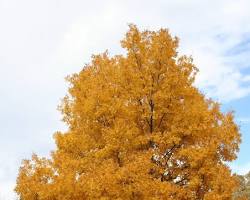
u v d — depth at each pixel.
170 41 13.68
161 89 13.40
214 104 13.66
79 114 13.80
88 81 14.19
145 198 11.82
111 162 12.18
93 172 12.20
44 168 12.73
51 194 12.05
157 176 12.91
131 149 13.04
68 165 12.90
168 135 12.83
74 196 11.97
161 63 13.49
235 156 13.24
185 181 13.12
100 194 11.66
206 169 12.40
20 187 12.63
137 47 13.67
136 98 13.36
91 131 13.50
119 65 13.89
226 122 13.28
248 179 22.44
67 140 13.46
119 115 13.02
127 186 11.75
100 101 13.09
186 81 13.73
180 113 13.25
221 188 12.17
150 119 13.37
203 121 13.18
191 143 13.30
